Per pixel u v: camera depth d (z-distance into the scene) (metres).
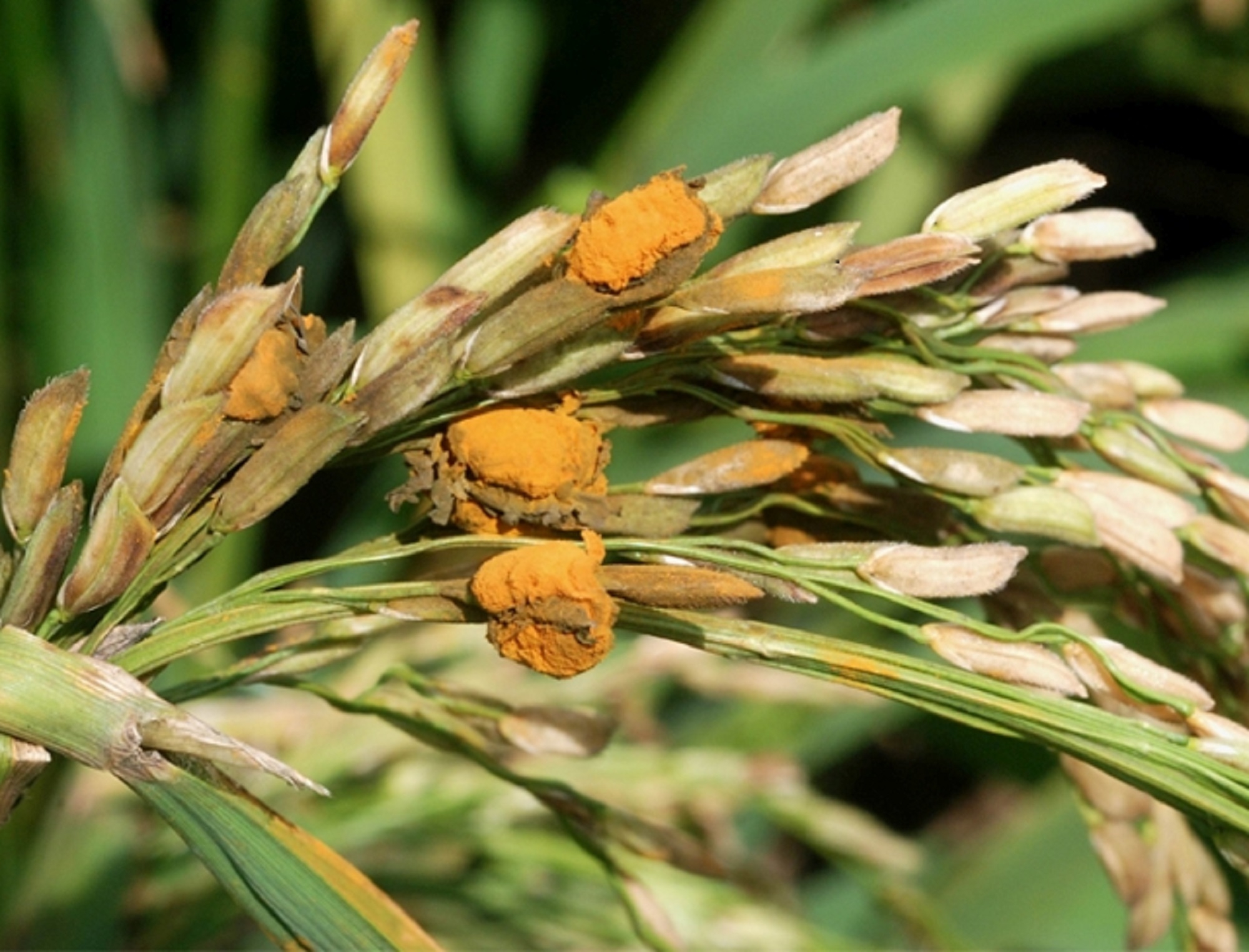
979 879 0.25
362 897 0.13
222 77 0.25
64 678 0.12
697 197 0.12
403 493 0.13
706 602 0.12
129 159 0.25
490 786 0.19
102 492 0.12
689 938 0.19
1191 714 0.12
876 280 0.12
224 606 0.13
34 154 0.24
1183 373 0.26
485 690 0.19
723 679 0.19
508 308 0.12
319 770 0.18
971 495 0.13
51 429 0.12
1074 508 0.13
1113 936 0.25
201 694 0.14
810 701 0.20
